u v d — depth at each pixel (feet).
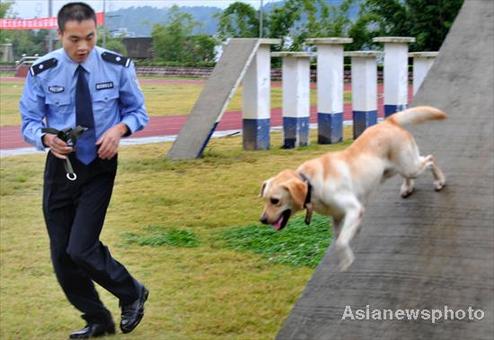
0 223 31.17
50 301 22.18
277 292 21.81
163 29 152.97
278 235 27.20
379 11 106.32
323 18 118.21
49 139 17.57
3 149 50.93
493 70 19.07
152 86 115.24
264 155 44.24
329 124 48.49
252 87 45.91
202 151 43.68
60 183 18.29
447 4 99.81
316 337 16.75
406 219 17.54
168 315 20.48
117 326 20.16
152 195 34.68
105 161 18.16
